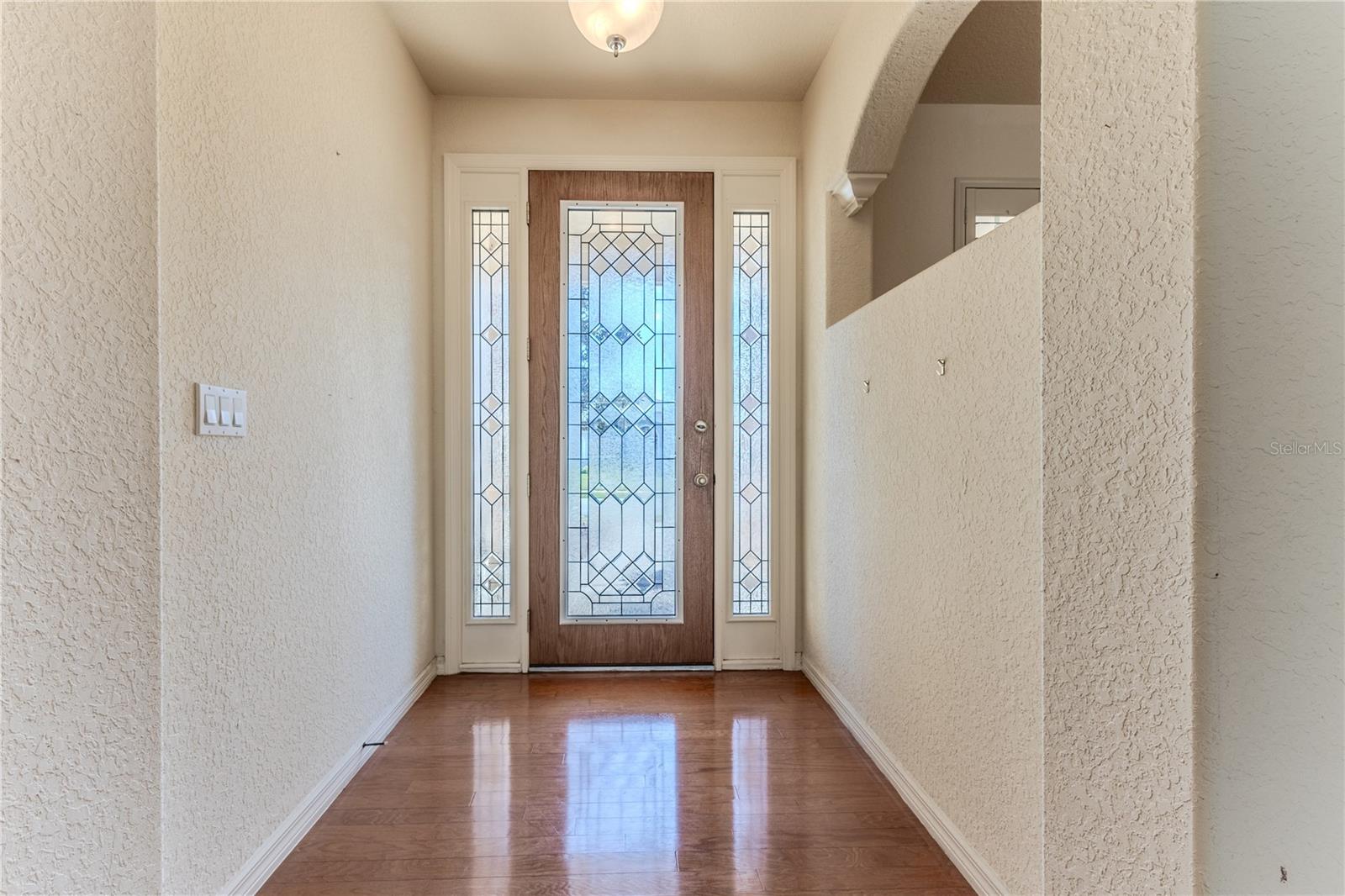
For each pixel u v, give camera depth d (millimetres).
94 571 856
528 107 2963
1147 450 794
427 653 2824
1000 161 2926
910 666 1851
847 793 1928
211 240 1327
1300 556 729
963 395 1553
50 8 800
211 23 1329
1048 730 971
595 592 3031
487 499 3010
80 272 835
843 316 2617
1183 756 742
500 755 2168
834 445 2527
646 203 2994
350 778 2002
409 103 2604
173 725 1216
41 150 790
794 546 3020
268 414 1548
